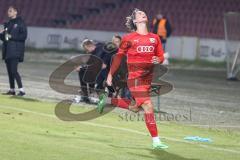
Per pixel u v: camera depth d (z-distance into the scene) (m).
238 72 70.31
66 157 23.61
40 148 24.94
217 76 74.75
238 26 70.31
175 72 77.00
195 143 29.61
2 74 60.06
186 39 90.75
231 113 42.81
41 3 107.50
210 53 90.31
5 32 41.69
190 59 90.50
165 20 81.12
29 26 97.56
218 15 100.31
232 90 59.25
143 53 25.94
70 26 101.44
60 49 95.81
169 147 27.73
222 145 29.62
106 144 27.28
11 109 36.09
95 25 101.38
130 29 26.59
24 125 30.48
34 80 56.06
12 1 108.69
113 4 105.81
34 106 38.19
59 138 27.78
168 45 91.19
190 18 100.56
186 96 51.31
